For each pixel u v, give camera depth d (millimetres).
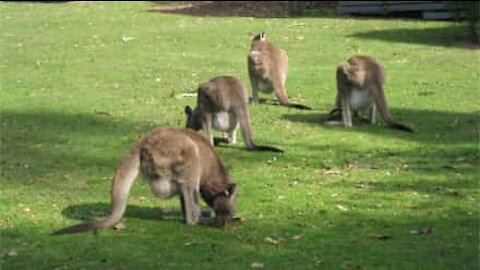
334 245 8555
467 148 12477
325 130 13711
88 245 8578
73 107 15469
